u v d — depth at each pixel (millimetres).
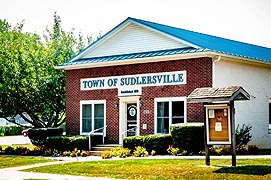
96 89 30469
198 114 25766
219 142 18625
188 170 17781
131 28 29578
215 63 25969
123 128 29078
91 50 31359
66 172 19781
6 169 21672
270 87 30859
